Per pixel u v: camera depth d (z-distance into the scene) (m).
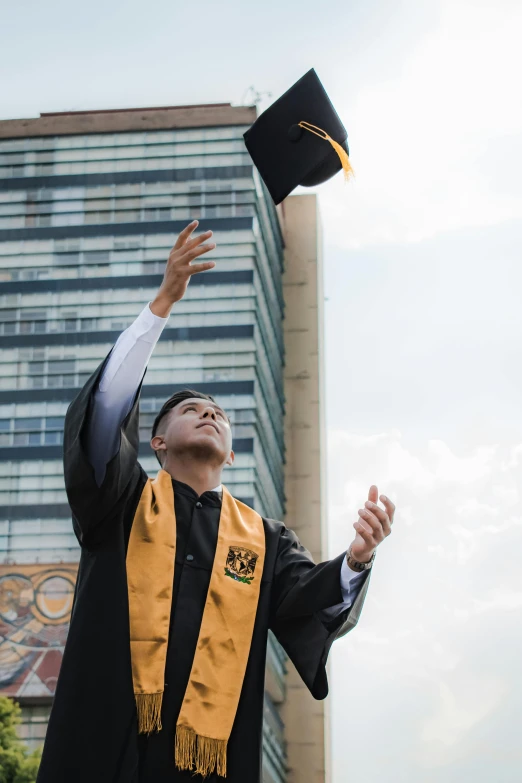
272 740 71.50
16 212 80.19
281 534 6.37
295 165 7.11
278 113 7.13
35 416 74.31
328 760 81.38
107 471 5.66
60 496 71.56
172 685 5.64
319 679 6.02
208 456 6.38
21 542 70.06
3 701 44.94
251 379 74.75
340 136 7.07
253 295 77.19
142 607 5.75
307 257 94.75
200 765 5.51
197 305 76.94
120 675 5.52
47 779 5.35
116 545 5.79
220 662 5.75
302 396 90.31
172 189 80.38
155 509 6.08
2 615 67.56
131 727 5.45
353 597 6.03
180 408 6.64
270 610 6.12
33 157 81.56
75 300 77.62
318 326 92.38
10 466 72.75
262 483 75.12
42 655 65.81
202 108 82.44
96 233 79.44
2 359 75.94
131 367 5.82
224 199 79.88
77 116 82.69
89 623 5.61
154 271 78.25
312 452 88.38
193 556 6.00
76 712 5.45
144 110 82.06
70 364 75.81
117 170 81.00
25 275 78.44
